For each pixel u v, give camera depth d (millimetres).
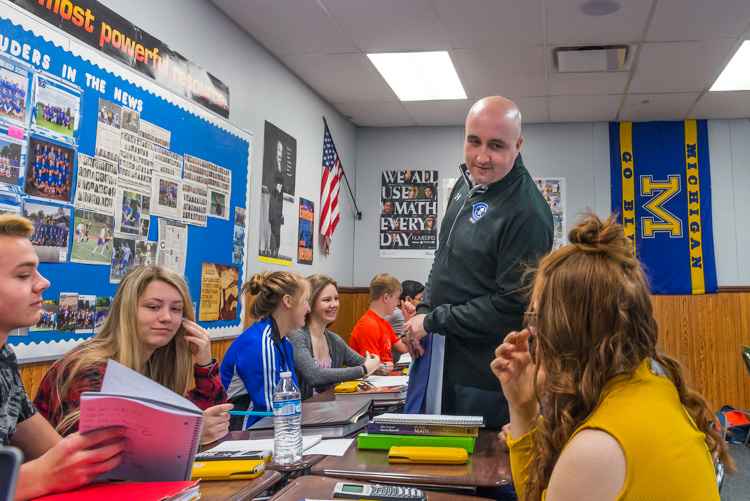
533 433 1131
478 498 1280
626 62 4754
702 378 5922
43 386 1624
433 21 4141
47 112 2570
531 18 4055
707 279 5984
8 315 1188
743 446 4914
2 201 2357
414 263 6629
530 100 5695
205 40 3830
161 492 1073
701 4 3809
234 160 4148
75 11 2729
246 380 2615
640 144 6246
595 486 811
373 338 4398
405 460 1538
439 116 6320
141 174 3184
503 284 1907
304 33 4363
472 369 1972
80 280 2770
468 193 2197
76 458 1062
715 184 6105
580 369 927
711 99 5555
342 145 6379
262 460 1459
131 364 1667
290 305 2744
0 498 579
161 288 1722
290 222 5117
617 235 974
